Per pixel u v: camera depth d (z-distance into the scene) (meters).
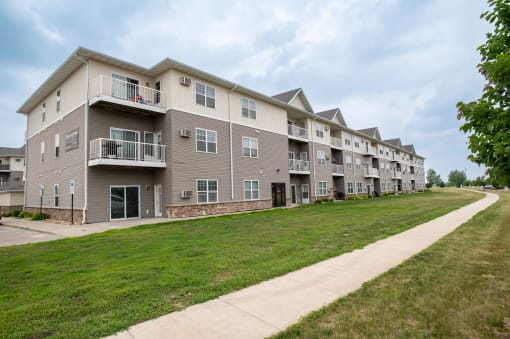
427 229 9.08
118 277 4.70
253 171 20.66
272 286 4.23
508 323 2.97
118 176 14.94
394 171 48.06
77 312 3.40
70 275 4.99
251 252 6.36
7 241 9.79
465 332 2.80
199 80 17.34
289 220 12.62
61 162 16.69
